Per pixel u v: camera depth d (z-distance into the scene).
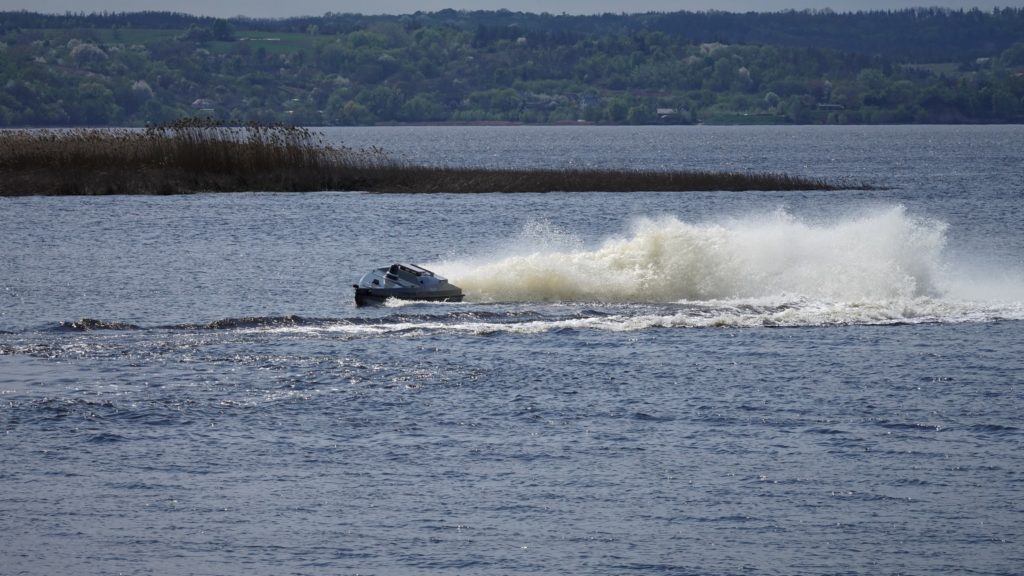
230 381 113.00
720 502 85.75
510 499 86.38
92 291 165.25
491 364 119.44
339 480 89.94
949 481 89.31
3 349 122.44
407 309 146.88
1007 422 102.06
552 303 149.62
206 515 83.81
